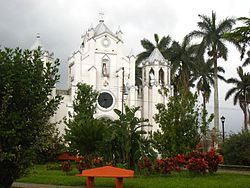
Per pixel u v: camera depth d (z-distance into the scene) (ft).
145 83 202.08
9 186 46.42
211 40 164.96
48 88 45.44
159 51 209.87
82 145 101.71
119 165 77.20
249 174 85.71
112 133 80.53
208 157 82.64
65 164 89.04
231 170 100.27
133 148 80.23
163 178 72.74
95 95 148.77
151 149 79.15
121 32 204.03
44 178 71.51
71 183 64.23
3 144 42.01
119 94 193.77
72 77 198.70
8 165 44.47
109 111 189.78
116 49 201.16
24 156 43.96
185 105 93.09
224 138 129.70
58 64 46.75
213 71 185.88
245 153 105.91
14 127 41.55
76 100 147.95
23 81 42.88
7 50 43.29
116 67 199.21
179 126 91.50
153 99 196.44
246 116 217.15
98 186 60.80
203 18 168.55
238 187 57.31
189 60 182.29
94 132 100.22
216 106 164.35
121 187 50.01
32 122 43.80
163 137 91.91
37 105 43.57
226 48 164.96
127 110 84.02
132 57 202.59
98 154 91.04
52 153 120.88
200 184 61.00
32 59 45.62
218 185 59.52
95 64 196.54
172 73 188.03
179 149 90.74
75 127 102.83
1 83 41.83
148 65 203.82
